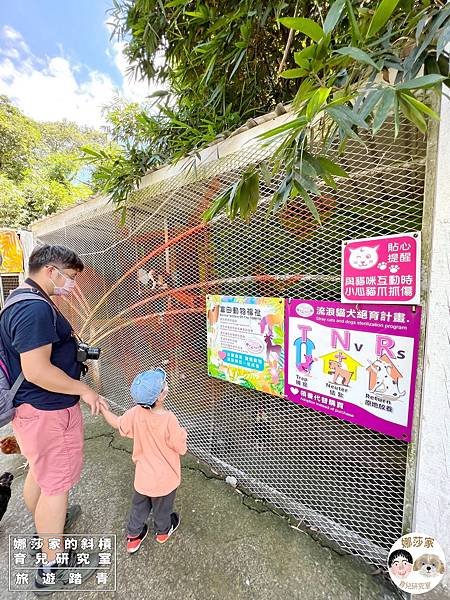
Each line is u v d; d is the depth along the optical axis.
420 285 0.98
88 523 1.53
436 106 0.89
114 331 2.63
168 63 2.08
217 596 1.17
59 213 3.08
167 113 1.90
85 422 2.58
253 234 1.55
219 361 1.76
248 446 1.76
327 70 0.76
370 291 1.11
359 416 1.19
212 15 1.60
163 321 2.17
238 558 1.31
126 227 2.33
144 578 1.25
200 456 2.00
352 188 1.17
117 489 1.77
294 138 0.78
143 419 1.36
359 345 1.16
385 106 0.58
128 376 2.55
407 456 1.08
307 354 1.34
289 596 1.15
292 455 1.56
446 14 0.62
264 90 1.96
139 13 1.92
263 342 1.52
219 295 1.73
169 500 1.37
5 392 1.17
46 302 1.21
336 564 1.27
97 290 2.77
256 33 1.63
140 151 2.06
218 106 1.94
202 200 1.73
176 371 2.13
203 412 1.99
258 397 1.69
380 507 1.27
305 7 1.39
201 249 1.83
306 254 1.36
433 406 0.99
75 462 1.34
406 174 1.04
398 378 1.06
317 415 1.45
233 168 1.49
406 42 0.76
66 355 1.33
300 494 1.54
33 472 1.26
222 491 1.72
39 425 1.22
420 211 1.02
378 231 1.13
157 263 2.13
